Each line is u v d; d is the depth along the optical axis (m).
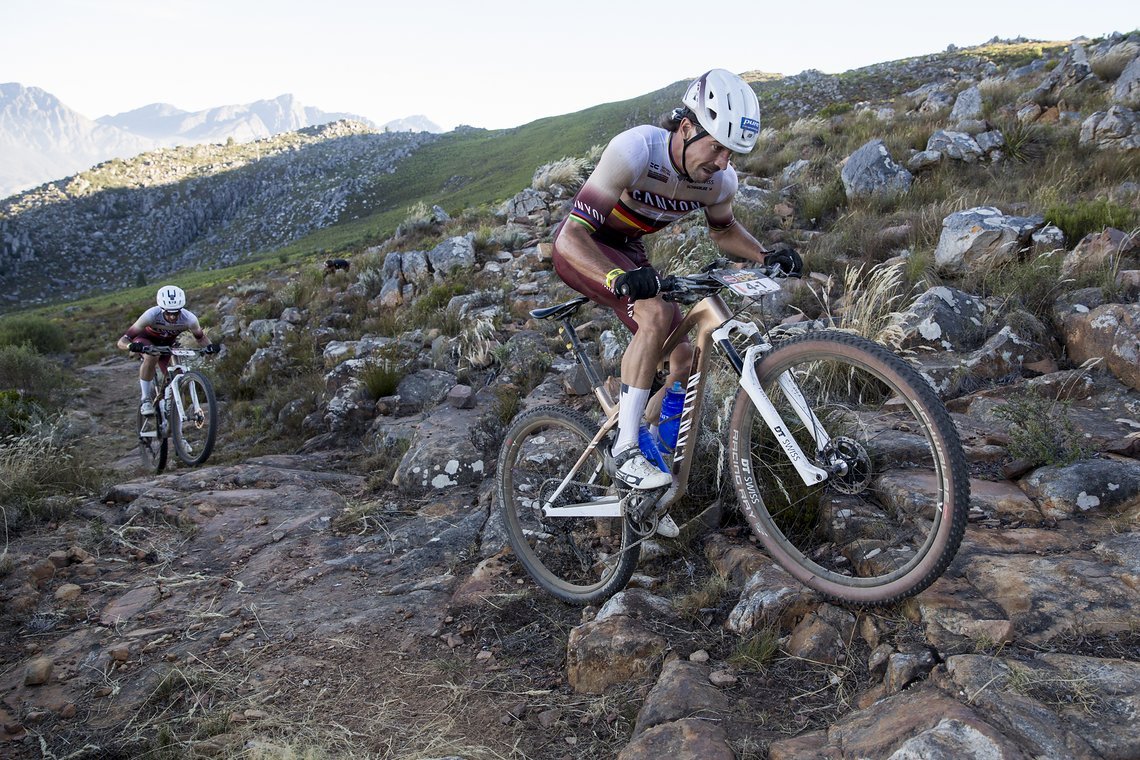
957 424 3.89
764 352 2.65
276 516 4.81
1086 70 13.59
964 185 9.52
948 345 4.95
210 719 2.64
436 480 5.02
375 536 4.36
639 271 2.55
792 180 11.61
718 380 4.02
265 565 4.09
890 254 7.44
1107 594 2.28
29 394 12.23
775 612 2.61
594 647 2.69
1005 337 4.58
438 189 142.25
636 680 2.58
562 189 14.94
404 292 12.16
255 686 2.87
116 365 18.31
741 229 3.18
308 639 3.22
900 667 2.16
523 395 6.58
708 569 3.18
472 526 4.19
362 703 2.72
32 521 4.73
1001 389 4.18
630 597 2.93
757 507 2.84
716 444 3.60
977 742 1.73
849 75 44.06
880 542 2.78
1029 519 2.90
